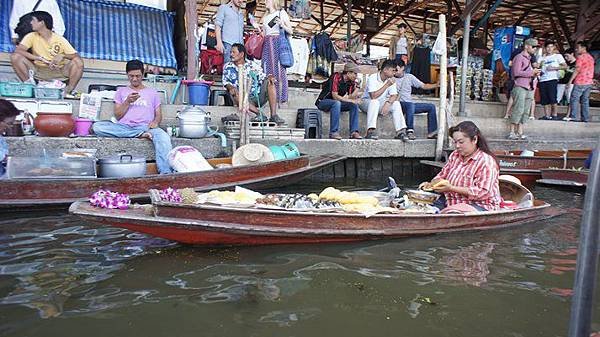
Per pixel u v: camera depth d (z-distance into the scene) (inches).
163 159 252.1
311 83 458.6
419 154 365.7
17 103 259.4
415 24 735.7
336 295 127.6
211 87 364.5
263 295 126.3
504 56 521.3
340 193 185.2
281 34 319.0
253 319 113.3
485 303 125.1
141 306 118.4
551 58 474.6
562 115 524.7
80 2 370.3
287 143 306.0
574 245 175.8
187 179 226.4
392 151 355.3
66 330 106.2
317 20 661.3
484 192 190.1
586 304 62.3
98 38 368.2
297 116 348.8
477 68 509.4
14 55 284.2
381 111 360.2
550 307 123.4
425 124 409.4
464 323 114.2
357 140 341.4
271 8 319.3
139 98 265.1
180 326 109.2
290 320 113.3
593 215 61.2
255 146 265.6
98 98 279.3
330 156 315.9
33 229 179.5
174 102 332.5
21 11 329.4
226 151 288.8
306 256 155.9
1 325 107.2
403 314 118.0
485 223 189.5
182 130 279.0
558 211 225.5
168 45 389.7
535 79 461.4
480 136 193.0
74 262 146.6
